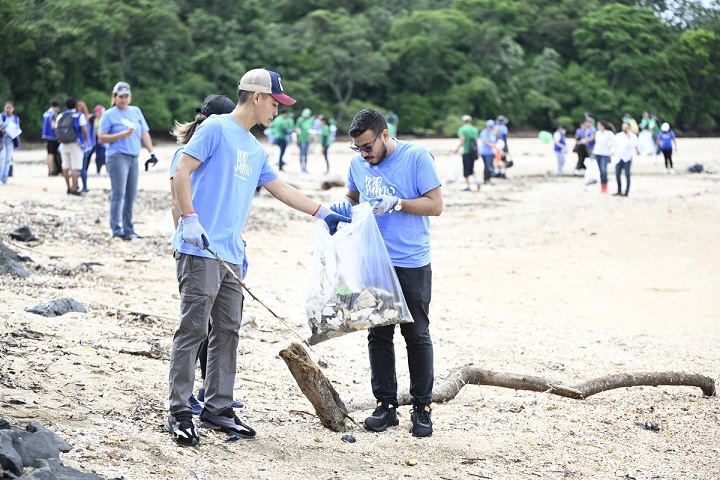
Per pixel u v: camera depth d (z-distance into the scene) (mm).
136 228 14547
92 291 9078
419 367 5602
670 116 100250
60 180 21844
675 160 40875
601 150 24578
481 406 6473
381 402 5699
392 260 5531
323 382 5441
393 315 5418
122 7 68688
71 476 3947
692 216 19062
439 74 92000
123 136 12602
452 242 17047
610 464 5383
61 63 62406
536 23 104250
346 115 84875
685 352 8977
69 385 5551
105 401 5352
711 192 23562
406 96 90188
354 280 5391
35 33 58406
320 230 5504
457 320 10195
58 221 13773
